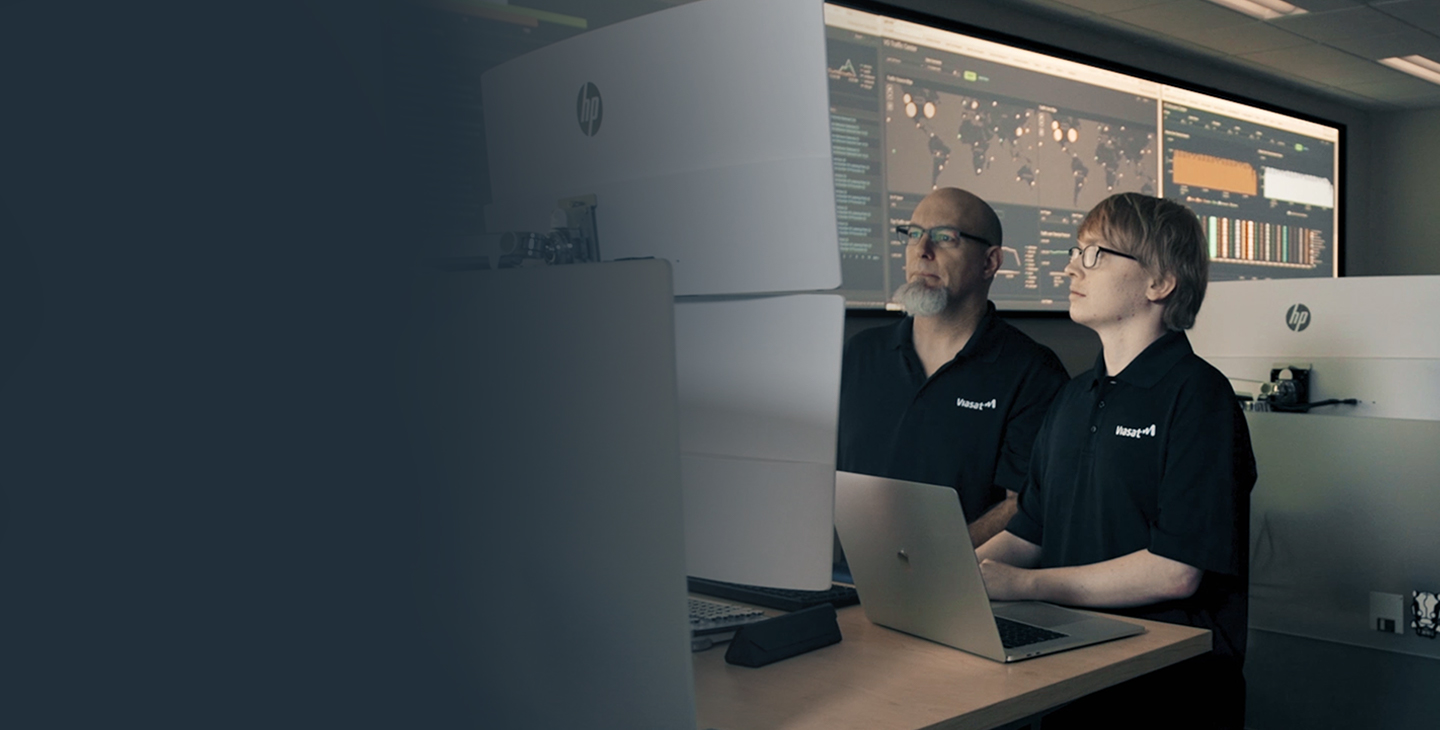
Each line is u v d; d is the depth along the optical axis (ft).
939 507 3.67
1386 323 8.04
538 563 2.41
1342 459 7.24
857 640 4.04
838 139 11.27
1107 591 5.12
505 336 2.36
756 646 3.72
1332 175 20.31
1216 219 17.17
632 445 2.27
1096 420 5.93
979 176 12.91
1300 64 17.37
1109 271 5.92
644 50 3.29
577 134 3.55
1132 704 5.09
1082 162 14.43
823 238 3.00
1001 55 13.17
